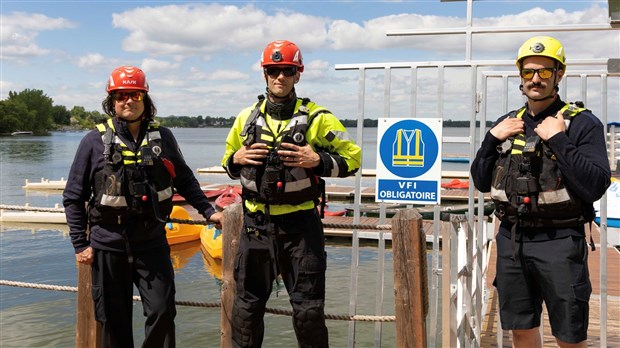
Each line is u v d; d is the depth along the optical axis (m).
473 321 5.01
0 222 19.36
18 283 4.62
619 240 11.62
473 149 4.33
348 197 25.30
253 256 3.61
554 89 3.34
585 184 3.08
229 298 4.19
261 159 3.42
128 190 3.62
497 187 3.42
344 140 3.51
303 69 3.51
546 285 3.33
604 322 4.37
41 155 64.00
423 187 4.09
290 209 3.48
